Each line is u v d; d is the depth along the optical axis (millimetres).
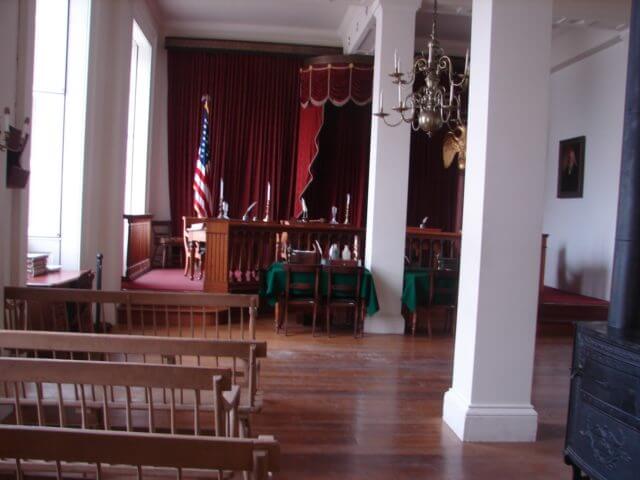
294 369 6164
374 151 8188
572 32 10648
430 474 3848
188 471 2635
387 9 8039
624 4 8258
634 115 3549
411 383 5848
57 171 6598
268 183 11961
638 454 3059
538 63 4438
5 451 1665
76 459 1677
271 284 7703
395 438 4426
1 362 2330
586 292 10297
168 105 11969
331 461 3979
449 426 4703
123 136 7613
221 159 12094
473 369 4453
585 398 3576
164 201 12180
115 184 7492
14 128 4391
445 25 10609
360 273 7789
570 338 8547
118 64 7414
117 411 4355
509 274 4449
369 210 8367
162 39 11914
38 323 5031
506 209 4430
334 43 12172
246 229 8875
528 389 4500
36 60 6512
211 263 8523
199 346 3059
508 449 4301
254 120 12172
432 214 12570
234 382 3607
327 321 7820
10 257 4672
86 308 6254
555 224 11422
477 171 4527
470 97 4711
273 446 1687
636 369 3100
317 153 11289
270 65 12164
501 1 4383
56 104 6574
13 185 4562
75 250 6637
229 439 1690
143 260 10477
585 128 10555
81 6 6594
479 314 4434
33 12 4809
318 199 12344
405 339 7840
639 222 3516
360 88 10492
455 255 9500
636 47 3551
